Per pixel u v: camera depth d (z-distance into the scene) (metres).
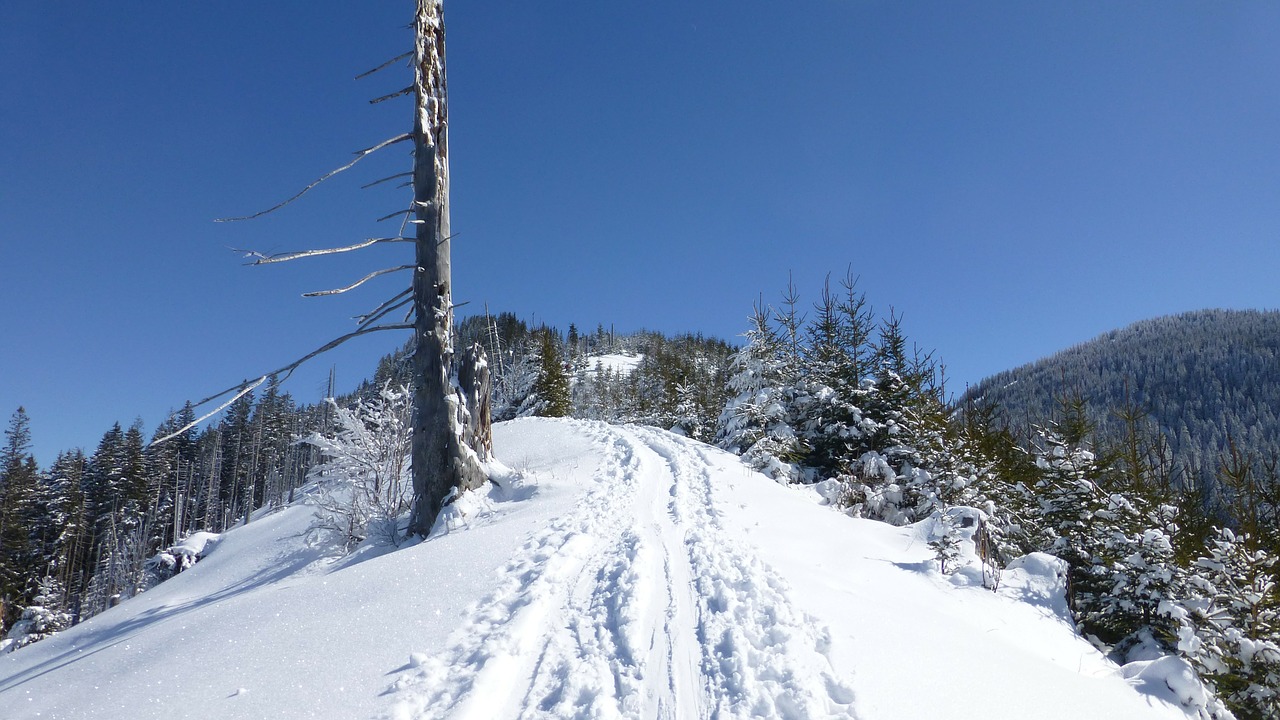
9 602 38.28
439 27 13.10
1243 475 12.14
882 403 20.09
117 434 57.28
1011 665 5.82
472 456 12.71
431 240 12.67
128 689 4.60
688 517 9.84
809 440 21.44
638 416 46.09
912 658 5.27
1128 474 14.86
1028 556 9.76
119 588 38.25
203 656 5.07
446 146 13.02
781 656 4.82
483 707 4.25
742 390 22.70
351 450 14.83
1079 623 9.55
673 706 4.24
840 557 8.98
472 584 6.67
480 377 13.49
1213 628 8.34
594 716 4.07
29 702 4.65
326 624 5.64
